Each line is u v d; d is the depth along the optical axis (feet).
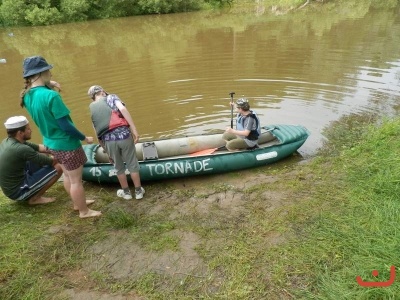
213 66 32.04
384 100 22.79
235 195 13.50
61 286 9.69
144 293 9.34
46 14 66.80
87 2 71.77
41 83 10.36
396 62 30.45
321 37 41.01
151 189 14.40
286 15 61.05
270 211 12.21
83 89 27.68
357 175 13.65
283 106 22.82
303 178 14.23
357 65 30.14
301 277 9.37
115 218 12.16
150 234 11.48
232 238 11.06
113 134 12.17
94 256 10.70
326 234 10.68
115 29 58.34
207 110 22.95
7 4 66.64
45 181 12.89
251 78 28.30
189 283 9.54
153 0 72.79
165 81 28.71
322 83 26.37
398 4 65.16
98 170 14.38
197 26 55.57
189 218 12.20
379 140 16.02
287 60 32.60
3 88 29.19
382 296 8.39
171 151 16.37
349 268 9.35
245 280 9.46
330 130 19.27
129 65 33.94
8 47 46.80
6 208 13.20
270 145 16.56
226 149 16.48
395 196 11.89
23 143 12.25
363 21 49.85
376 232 10.37
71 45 45.70
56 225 12.10
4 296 9.42
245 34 45.73
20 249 10.98
